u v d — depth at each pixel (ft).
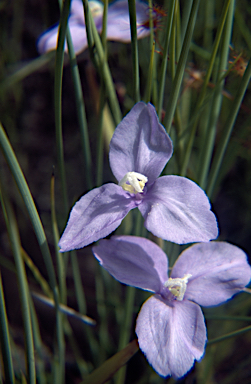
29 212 0.80
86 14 0.83
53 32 0.95
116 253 0.82
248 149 1.21
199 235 0.76
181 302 0.82
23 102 1.49
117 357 0.82
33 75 1.47
